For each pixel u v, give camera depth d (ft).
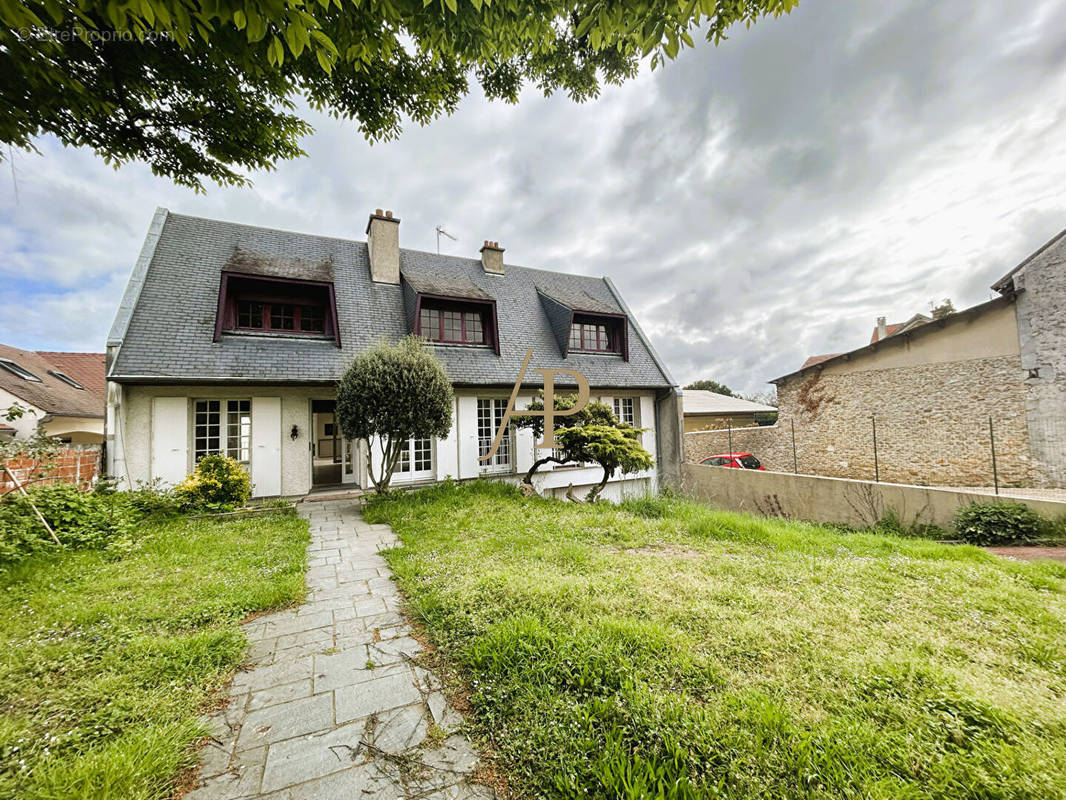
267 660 8.05
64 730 5.74
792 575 11.94
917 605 9.78
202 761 5.54
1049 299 31.89
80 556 13.35
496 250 44.45
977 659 7.45
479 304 36.06
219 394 26.27
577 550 13.97
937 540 21.98
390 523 19.34
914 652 7.57
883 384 39.37
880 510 26.00
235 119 11.73
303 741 5.90
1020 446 32.73
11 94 8.70
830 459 43.32
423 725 6.21
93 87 9.71
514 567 12.36
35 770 4.96
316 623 9.65
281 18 5.79
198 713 6.44
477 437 33.94
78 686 6.73
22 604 9.76
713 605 9.53
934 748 5.08
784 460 47.65
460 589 10.48
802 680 6.57
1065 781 4.54
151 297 26.71
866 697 6.20
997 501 21.33
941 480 36.01
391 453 26.03
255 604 10.33
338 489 30.17
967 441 34.94
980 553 14.99
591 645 7.45
